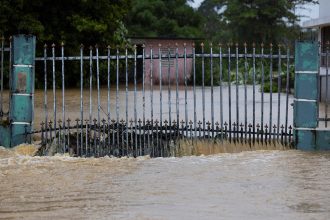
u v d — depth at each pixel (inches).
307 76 626.8
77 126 646.5
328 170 539.2
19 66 643.5
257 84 2032.5
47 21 1604.3
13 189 479.5
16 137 647.8
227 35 3272.6
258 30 3166.8
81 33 1636.3
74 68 1651.1
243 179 507.8
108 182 501.7
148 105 1114.7
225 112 1007.6
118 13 1689.2
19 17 1529.3
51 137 647.1
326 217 397.1
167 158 610.2
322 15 1268.5
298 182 495.8
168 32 2645.2
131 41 1953.7
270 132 642.2
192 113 981.2
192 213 407.2
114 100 1214.9
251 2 3184.1
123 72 1872.5
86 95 1333.7
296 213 406.6
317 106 628.7
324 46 1272.1
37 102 1152.2
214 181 501.4
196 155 633.6
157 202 436.1
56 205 431.2
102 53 1690.5
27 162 581.6
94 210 417.1
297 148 635.5
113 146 642.2
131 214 406.0
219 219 393.1
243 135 649.0
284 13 3152.1
